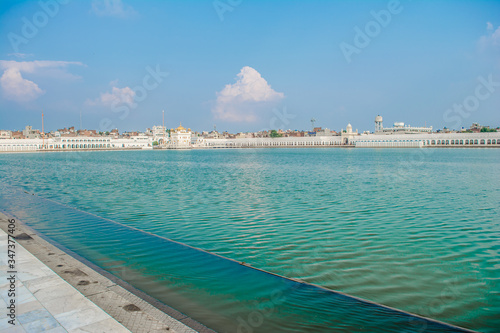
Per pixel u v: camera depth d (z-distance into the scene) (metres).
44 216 22.39
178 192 34.84
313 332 8.51
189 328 7.46
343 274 12.47
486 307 10.01
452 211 24.20
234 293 10.62
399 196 31.38
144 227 19.53
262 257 14.30
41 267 10.77
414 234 17.95
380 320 9.15
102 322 7.39
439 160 102.38
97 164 97.69
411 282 11.84
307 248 15.51
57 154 195.38
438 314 9.59
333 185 40.66
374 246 15.87
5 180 50.16
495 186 39.62
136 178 52.53
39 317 7.56
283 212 23.73
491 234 18.00
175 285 11.19
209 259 13.79
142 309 8.38
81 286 9.43
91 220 21.22
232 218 21.83
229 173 61.12
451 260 14.08
